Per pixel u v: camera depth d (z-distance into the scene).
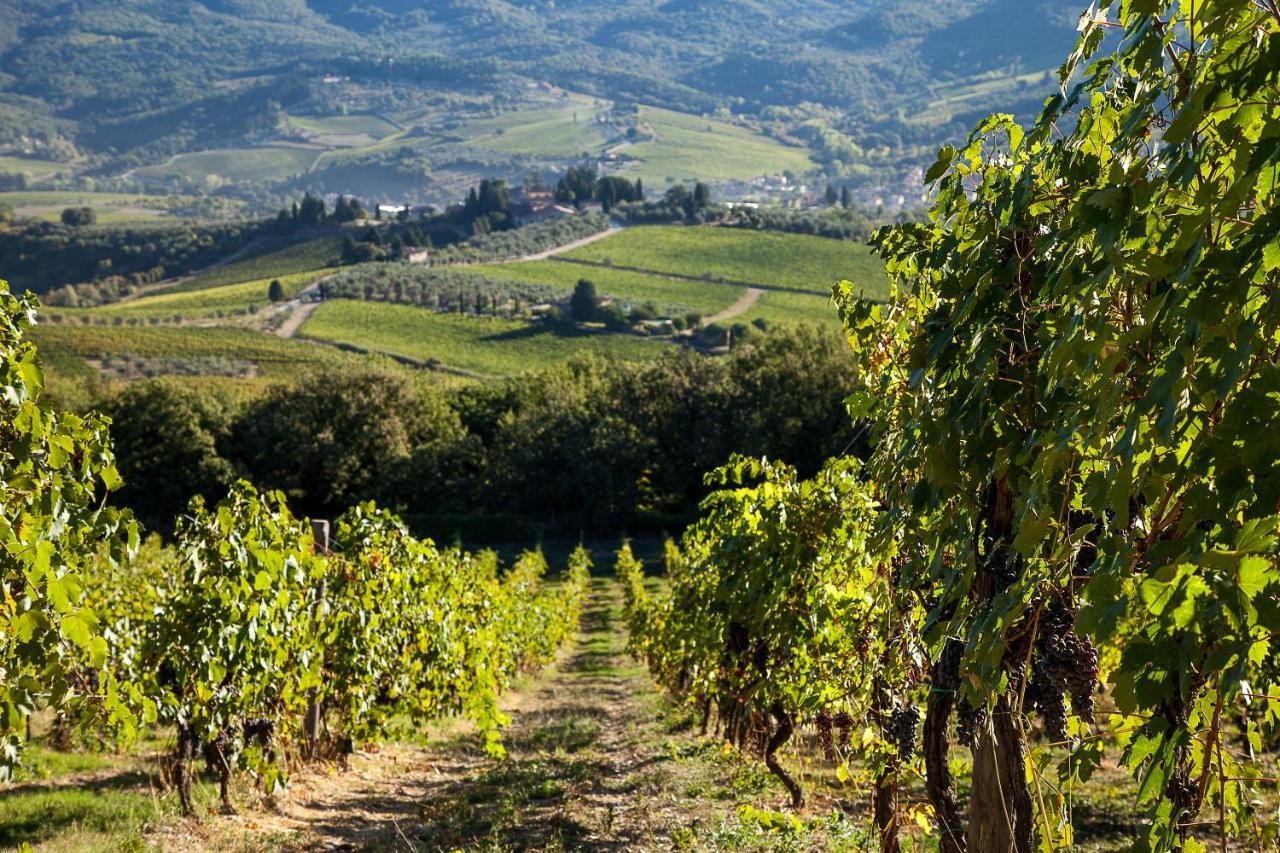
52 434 3.79
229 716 7.40
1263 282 1.78
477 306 113.12
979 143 3.35
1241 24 1.89
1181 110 1.94
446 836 7.04
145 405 51.94
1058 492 2.40
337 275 136.00
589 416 52.38
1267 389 1.67
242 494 7.77
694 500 51.44
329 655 9.32
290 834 7.15
